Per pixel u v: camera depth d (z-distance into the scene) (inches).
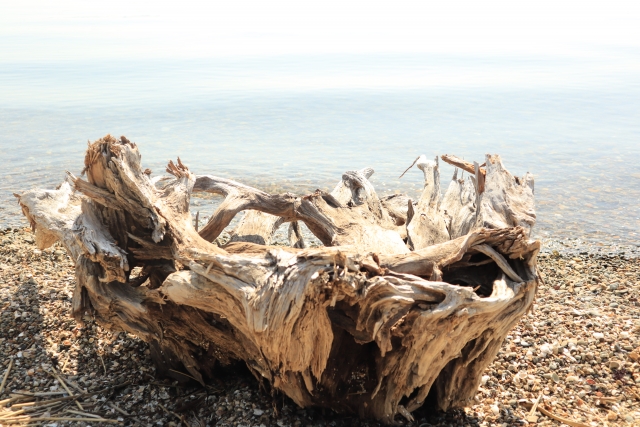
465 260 174.4
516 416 185.2
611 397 195.6
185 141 591.8
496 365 214.4
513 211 195.3
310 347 160.7
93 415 179.3
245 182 457.4
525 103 820.6
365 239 219.0
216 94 858.1
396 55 1492.4
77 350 217.6
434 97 847.7
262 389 189.0
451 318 152.6
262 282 154.2
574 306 270.1
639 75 1123.3
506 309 163.0
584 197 445.4
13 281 275.6
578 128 669.3
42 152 537.0
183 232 187.8
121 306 179.9
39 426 174.1
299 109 754.8
